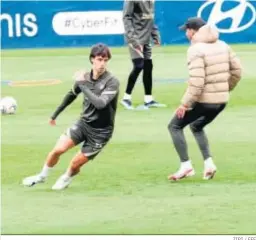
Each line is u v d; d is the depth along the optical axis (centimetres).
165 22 4959
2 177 2091
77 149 2373
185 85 3528
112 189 1973
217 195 1908
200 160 2244
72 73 3988
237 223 1722
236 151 2325
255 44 4919
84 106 1938
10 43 5072
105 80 1909
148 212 1797
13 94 3406
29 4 5028
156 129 2642
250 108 2966
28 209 1834
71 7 5022
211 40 1997
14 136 2573
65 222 1750
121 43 5012
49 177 2089
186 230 1688
